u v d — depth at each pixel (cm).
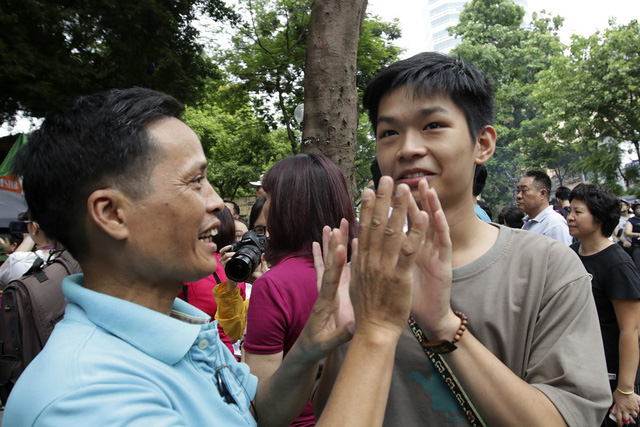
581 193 281
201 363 101
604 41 1973
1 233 750
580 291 114
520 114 3178
